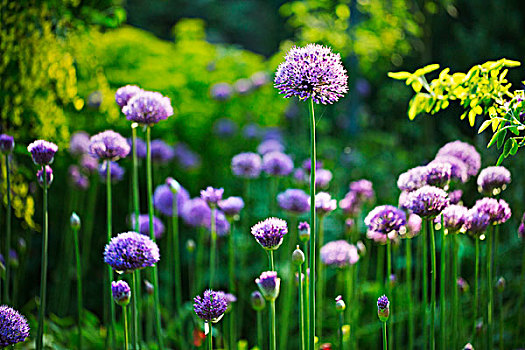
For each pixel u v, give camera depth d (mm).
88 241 3961
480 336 2412
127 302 1888
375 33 6262
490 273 2355
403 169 5777
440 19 7672
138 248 1834
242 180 5633
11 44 2953
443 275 2047
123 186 5043
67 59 2977
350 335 2885
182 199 3469
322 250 2896
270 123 6578
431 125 6738
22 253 3270
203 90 6312
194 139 5848
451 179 2453
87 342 3205
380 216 2123
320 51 1741
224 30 14062
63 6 3139
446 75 2207
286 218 4664
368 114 7965
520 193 4164
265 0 13273
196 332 2986
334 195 5020
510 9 7164
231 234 2867
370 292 3646
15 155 3207
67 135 3117
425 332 2365
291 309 3637
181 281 4680
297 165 6035
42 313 2139
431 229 1986
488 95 2158
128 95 2361
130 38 5832
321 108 7238
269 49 12641
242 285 3580
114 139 2377
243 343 3049
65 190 4883
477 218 2135
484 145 4871
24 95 3055
